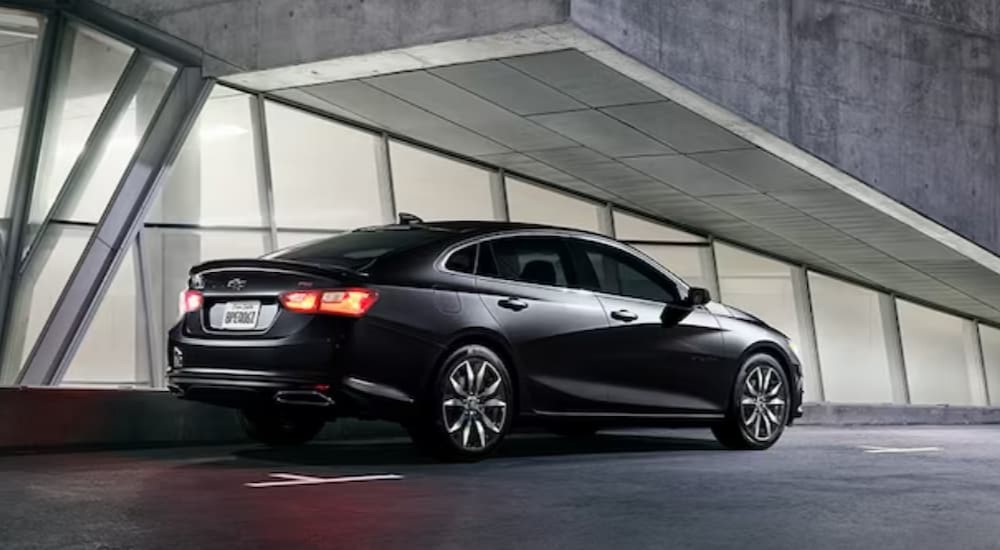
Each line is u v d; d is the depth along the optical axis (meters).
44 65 16.11
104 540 5.80
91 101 16.06
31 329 14.70
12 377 14.38
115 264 14.79
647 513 6.89
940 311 23.53
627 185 18.33
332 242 10.12
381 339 8.95
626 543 5.93
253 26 15.27
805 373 21.47
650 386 10.46
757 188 17.61
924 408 18.75
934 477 8.99
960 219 18.33
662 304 10.71
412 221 10.34
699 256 20.41
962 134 18.34
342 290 8.90
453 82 14.78
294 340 8.88
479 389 9.44
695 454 10.60
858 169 16.64
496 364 9.54
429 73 14.60
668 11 13.70
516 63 13.77
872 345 22.45
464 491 7.70
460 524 6.40
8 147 15.75
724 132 15.41
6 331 14.61
